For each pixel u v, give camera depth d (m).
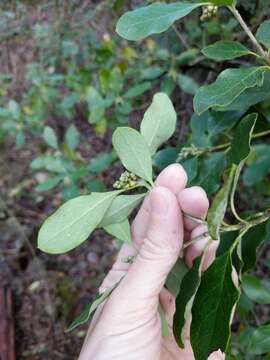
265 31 0.18
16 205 0.65
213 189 0.24
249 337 0.32
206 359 0.16
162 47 0.41
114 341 0.20
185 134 0.40
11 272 0.60
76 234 0.16
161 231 0.18
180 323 0.17
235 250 0.20
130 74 0.43
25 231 0.62
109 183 0.49
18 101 0.65
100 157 0.37
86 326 0.56
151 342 0.21
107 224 0.17
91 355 0.21
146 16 0.17
